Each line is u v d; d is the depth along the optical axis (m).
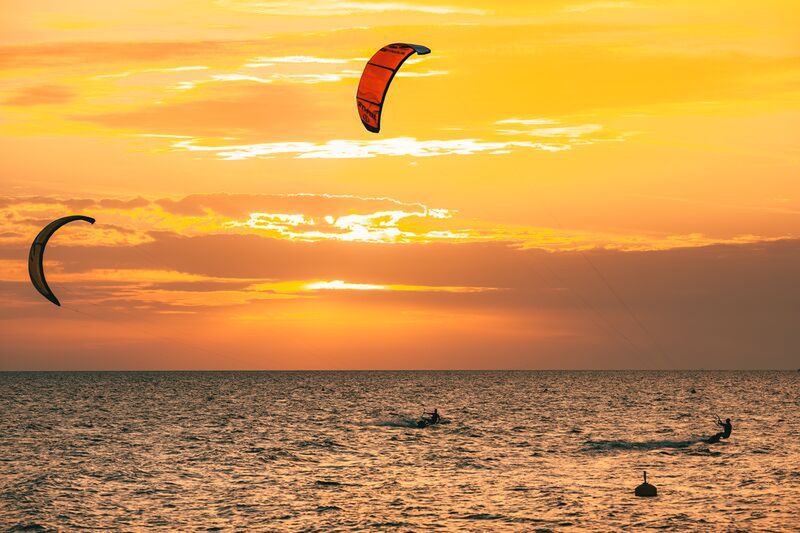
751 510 38.16
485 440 69.50
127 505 40.41
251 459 56.97
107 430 79.38
